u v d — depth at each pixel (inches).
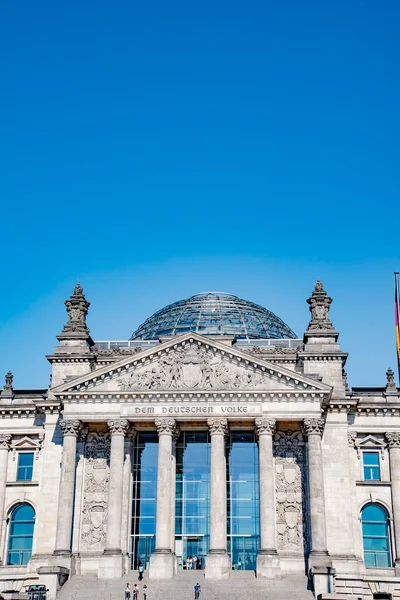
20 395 4793.3
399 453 4473.4
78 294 4901.6
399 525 4335.6
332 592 3698.3
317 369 4566.9
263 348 4729.3
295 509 4276.6
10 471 4645.7
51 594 3767.2
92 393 4229.8
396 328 4874.5
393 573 4220.0
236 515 4318.4
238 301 5620.1
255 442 4441.4
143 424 4340.6
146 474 4434.1
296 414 4168.3
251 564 4237.2
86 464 4424.2
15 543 4527.6
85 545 4288.9
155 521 4338.1
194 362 4274.1
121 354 4746.6
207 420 4192.9
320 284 4817.9
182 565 4247.0
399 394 4591.5
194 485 4370.1
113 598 3695.9
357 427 4527.6
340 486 4274.1
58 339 4739.2
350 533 4183.1
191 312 5423.2
